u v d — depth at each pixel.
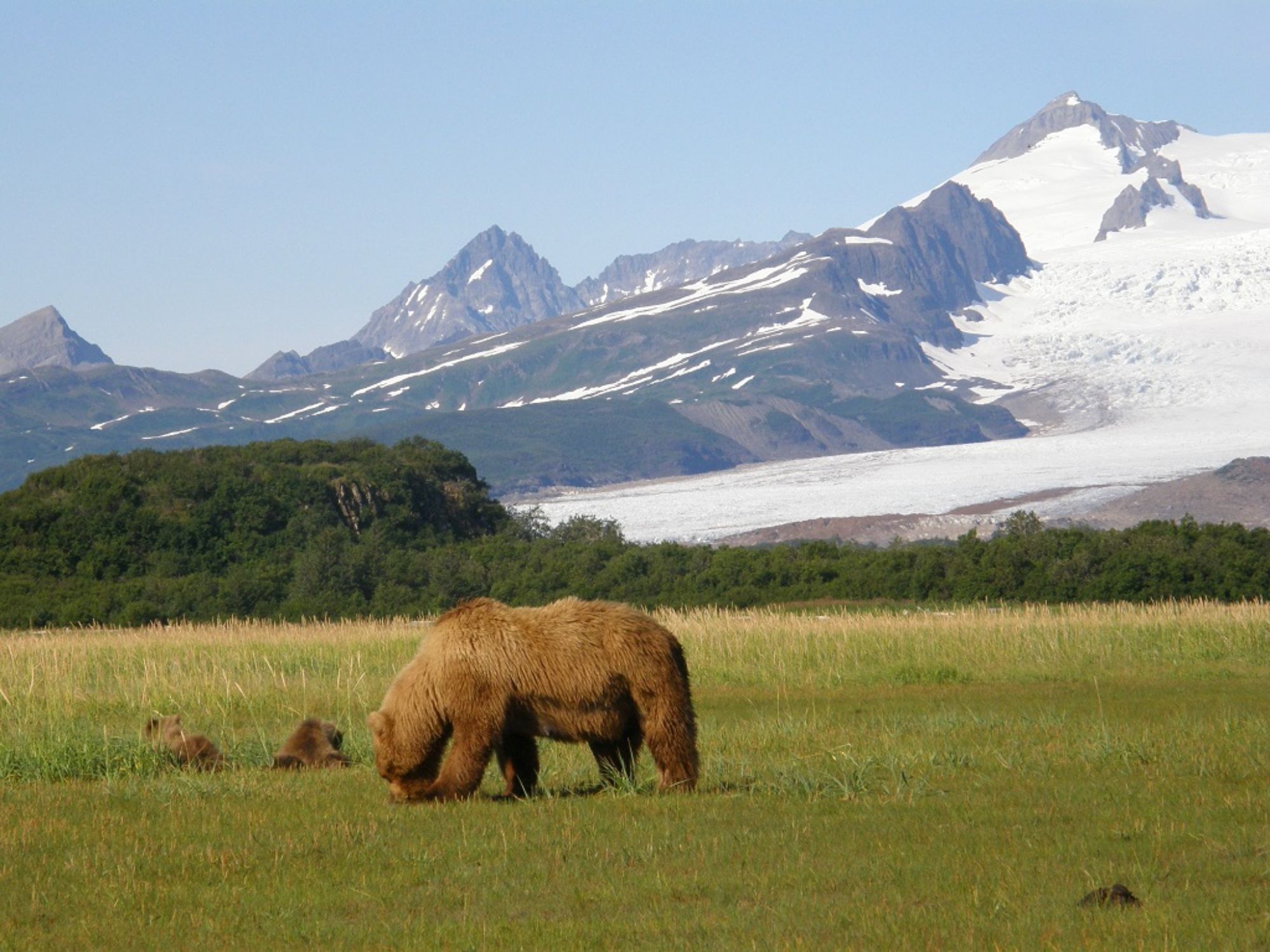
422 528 161.12
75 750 29.53
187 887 18.09
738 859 18.66
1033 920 15.38
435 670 23.50
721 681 51.72
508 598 126.25
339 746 31.00
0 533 138.25
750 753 29.00
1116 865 17.83
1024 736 31.06
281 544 143.25
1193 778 24.19
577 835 20.33
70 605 119.31
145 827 22.08
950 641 59.84
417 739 23.58
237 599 121.25
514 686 23.20
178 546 140.75
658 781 23.86
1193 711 37.69
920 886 17.03
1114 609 72.88
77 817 23.05
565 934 15.38
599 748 24.56
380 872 18.59
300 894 17.59
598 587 130.00
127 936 15.93
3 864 19.53
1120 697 43.00
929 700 44.00
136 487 150.50
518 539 164.38
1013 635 61.06
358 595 122.12
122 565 137.38
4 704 42.53
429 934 15.64
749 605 120.94
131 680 49.91
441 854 19.48
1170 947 14.30
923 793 23.33
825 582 128.12
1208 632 60.28
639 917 16.05
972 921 15.41
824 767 26.03
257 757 30.34
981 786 23.97
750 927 15.48
